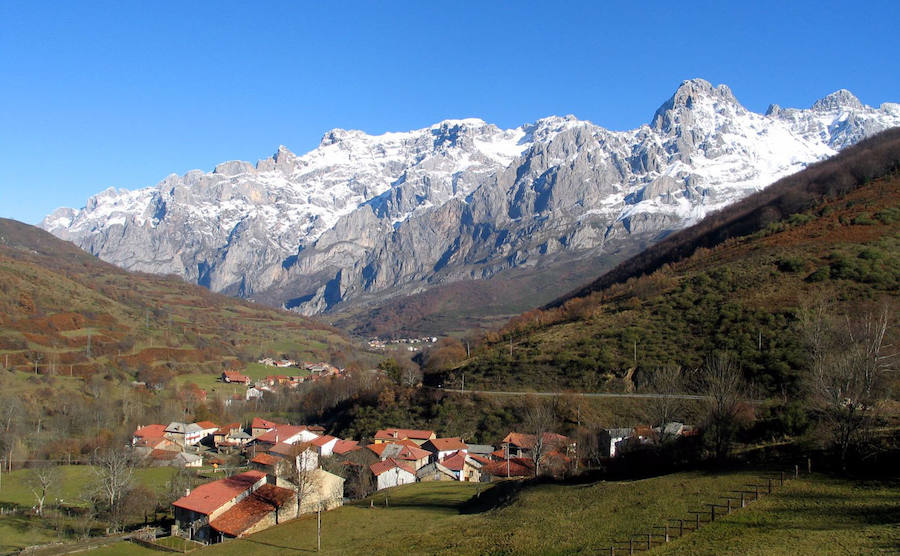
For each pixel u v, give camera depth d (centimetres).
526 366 11762
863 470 4903
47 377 14612
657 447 6606
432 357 16575
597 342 11512
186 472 9956
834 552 3559
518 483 7325
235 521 6944
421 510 7062
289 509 7275
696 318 11069
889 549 3484
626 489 5588
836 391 5288
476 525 5622
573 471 7112
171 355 19712
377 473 9000
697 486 5222
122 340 18812
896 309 8775
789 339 9044
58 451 11131
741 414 6391
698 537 4169
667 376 9225
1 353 15025
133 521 8162
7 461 10488
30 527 7656
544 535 4809
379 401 12769
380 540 5722
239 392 18512
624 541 4366
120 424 13638
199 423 14625
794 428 5988
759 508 4466
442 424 11062
